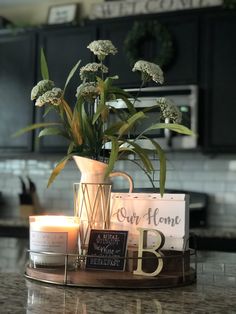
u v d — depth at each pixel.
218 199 3.67
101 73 1.27
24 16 4.44
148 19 3.54
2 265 1.60
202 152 3.41
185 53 3.42
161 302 0.94
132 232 1.17
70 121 1.21
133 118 1.17
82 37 3.69
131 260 1.11
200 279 1.20
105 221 1.18
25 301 0.93
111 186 1.21
